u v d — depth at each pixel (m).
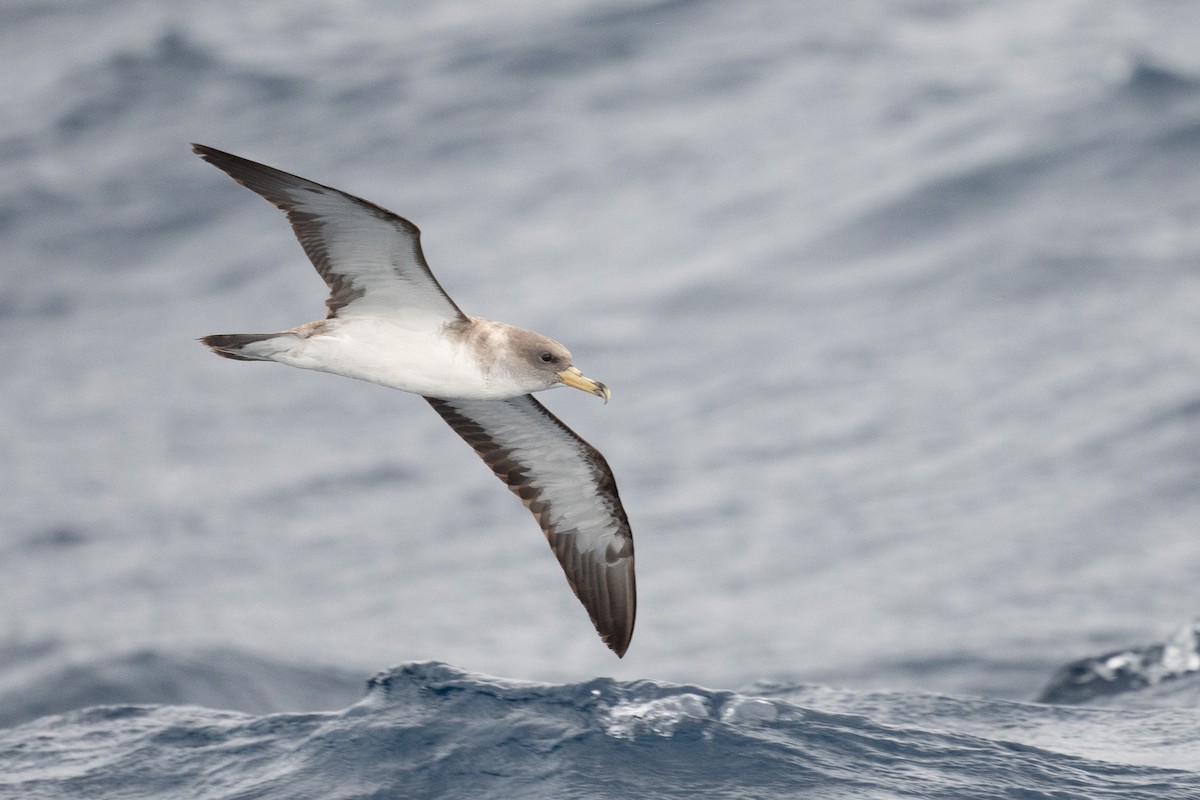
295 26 42.66
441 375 10.71
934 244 29.94
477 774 10.22
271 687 17.77
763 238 31.02
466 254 31.78
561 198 33.56
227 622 20.62
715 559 21.52
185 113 38.16
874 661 18.00
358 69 39.53
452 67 39.12
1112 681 14.16
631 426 25.81
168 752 11.45
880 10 41.34
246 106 38.19
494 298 29.92
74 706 16.86
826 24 40.25
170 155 36.34
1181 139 31.70
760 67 37.94
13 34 43.84
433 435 26.83
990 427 24.42
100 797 10.82
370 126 36.84
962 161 32.31
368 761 10.54
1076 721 12.13
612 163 34.66
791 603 20.05
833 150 34.06
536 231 32.47
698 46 39.25
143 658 18.05
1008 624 18.73
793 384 26.42
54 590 22.30
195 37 41.66
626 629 11.95
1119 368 25.41
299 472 25.77
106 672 17.58
